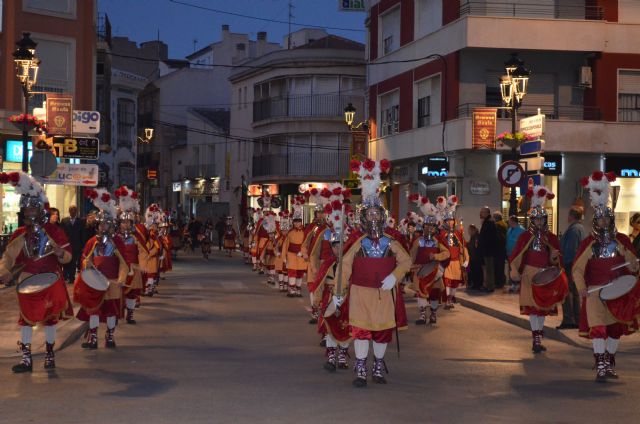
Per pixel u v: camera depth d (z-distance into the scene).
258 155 58.75
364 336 9.94
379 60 39.84
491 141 30.42
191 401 8.89
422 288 16.47
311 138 55.38
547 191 13.13
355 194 41.16
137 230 15.73
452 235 19.36
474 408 8.73
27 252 10.88
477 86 32.69
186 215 69.69
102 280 12.41
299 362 11.62
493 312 18.11
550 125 31.80
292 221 22.66
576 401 9.17
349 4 43.78
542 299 12.80
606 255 10.76
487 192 32.69
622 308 10.55
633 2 32.94
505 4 32.53
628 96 32.72
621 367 11.58
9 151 31.75
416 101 36.25
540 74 32.88
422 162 34.25
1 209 31.88
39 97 33.16
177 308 19.12
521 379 10.52
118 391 9.43
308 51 54.97
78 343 13.51
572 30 31.81
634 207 33.00
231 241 47.97
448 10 33.66
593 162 32.72
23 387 9.66
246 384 9.91
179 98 75.06
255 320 16.89
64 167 23.30
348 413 8.38
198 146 70.19
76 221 24.02
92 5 34.97
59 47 33.91
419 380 10.36
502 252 22.67
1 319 15.39
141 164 79.06
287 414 8.30
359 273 10.02
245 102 61.59
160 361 11.65
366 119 42.66
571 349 13.32
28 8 32.78
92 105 35.25
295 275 22.28
